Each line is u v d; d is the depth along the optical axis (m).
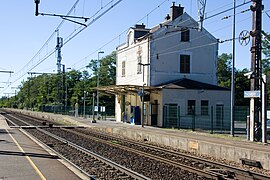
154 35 45.69
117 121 55.03
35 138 27.95
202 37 47.78
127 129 35.09
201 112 43.38
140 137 31.97
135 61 49.19
